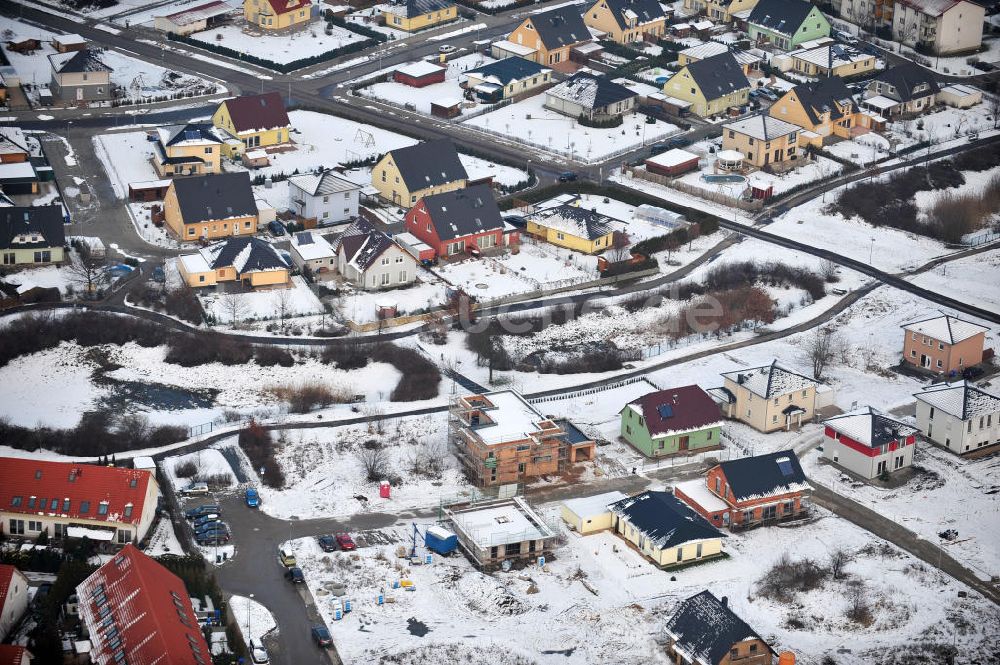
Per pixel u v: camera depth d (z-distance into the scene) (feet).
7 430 603.67
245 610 509.76
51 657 463.83
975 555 564.30
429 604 521.65
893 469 622.13
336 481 595.47
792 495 584.40
